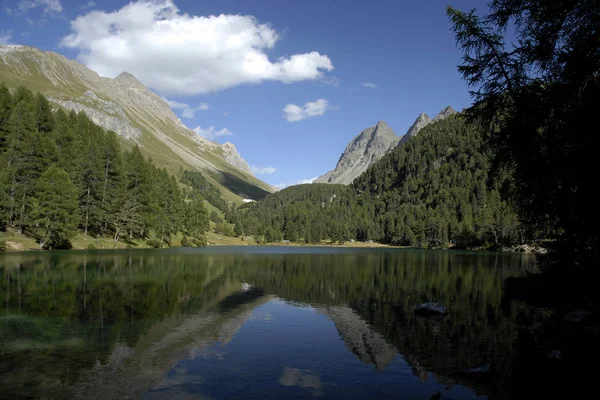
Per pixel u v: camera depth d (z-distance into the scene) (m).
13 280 37.06
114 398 12.39
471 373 14.92
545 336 20.77
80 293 31.67
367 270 61.50
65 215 79.06
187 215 156.38
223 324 23.27
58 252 73.19
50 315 23.83
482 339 20.31
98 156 101.12
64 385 13.35
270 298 33.41
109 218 99.81
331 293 36.91
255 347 18.67
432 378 14.67
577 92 12.12
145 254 83.50
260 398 12.63
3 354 16.52
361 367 15.95
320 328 22.80
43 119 105.06
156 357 16.70
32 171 79.00
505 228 152.62
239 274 51.84
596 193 11.87
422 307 27.42
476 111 15.13
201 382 13.97
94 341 18.77
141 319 23.75
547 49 13.03
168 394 12.82
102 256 69.69
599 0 11.25
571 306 28.86
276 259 86.31
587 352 17.81
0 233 72.88
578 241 14.64
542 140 13.08
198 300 31.19
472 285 43.28
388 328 22.97
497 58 14.11
